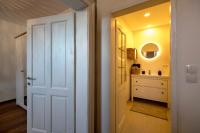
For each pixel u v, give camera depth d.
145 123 2.56
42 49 1.98
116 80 1.91
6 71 4.00
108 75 1.69
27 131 2.11
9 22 4.05
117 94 1.96
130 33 4.11
